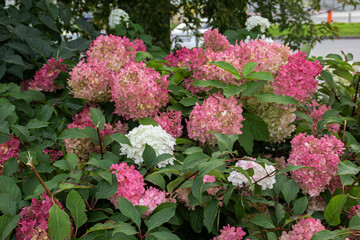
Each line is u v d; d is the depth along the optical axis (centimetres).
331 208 145
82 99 212
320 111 211
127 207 134
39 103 242
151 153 159
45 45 264
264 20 371
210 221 154
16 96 216
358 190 160
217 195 157
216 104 177
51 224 116
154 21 477
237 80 192
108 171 146
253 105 198
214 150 185
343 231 133
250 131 192
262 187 154
